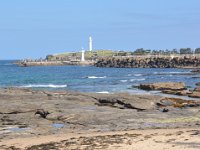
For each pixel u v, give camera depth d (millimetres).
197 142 23016
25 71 179875
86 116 36094
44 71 181000
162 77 122125
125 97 47281
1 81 104562
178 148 21406
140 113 38531
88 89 77062
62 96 50000
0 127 32406
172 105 45250
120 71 178375
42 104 42500
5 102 44094
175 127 31984
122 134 27656
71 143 24406
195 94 58500
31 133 30125
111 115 37000
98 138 25953
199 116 37406
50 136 28562
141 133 28078
